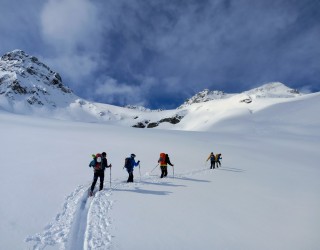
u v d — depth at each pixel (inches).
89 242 291.4
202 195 523.5
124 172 725.9
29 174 574.6
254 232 357.1
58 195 448.1
